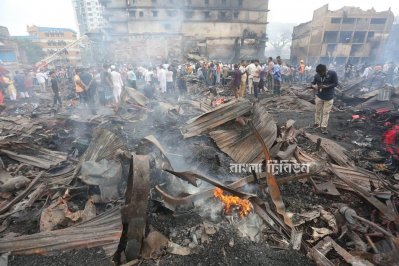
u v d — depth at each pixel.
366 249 2.68
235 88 12.20
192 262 2.60
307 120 8.34
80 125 7.28
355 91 12.64
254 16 44.12
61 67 24.48
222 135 4.98
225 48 44.69
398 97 8.84
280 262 2.60
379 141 6.03
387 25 36.25
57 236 2.70
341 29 36.59
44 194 3.73
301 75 18.38
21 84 13.98
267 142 4.44
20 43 48.56
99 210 3.36
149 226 2.98
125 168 3.83
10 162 4.89
